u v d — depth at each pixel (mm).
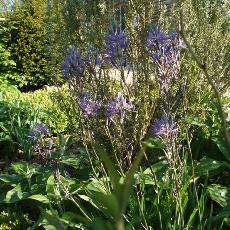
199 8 3826
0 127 6047
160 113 3279
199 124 3633
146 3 3266
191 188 3070
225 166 3508
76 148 5000
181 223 2562
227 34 4012
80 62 2826
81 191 3330
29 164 4094
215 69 3605
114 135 2828
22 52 10469
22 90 10766
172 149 2369
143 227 2664
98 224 408
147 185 3186
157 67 2479
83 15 3721
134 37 3305
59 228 508
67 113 3340
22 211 3795
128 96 3102
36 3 10508
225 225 2846
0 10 11367
